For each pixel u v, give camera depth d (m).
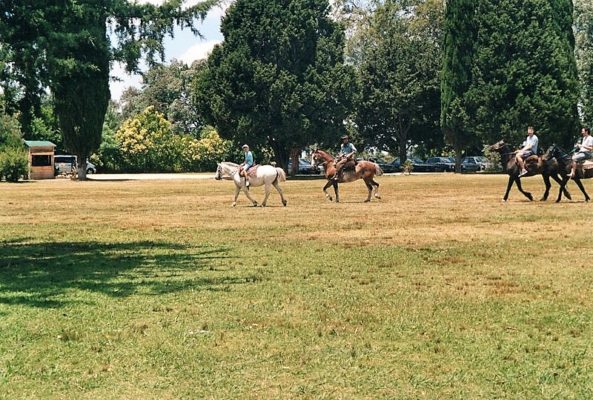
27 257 15.20
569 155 28.70
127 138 85.06
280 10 65.06
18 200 34.44
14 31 13.79
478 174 67.25
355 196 35.09
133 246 16.83
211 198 34.84
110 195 38.28
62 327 8.77
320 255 14.84
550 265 13.27
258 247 16.27
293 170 73.69
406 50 78.00
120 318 9.25
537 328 8.65
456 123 68.12
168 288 11.30
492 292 10.78
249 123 63.19
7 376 6.95
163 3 15.05
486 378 6.85
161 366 7.24
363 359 7.44
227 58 63.62
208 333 8.49
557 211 24.45
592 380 6.78
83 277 12.48
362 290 11.02
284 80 62.94
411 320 9.05
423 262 13.77
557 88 63.81
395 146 84.75
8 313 9.55
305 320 9.11
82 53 15.12
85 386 6.68
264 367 7.19
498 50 65.12
